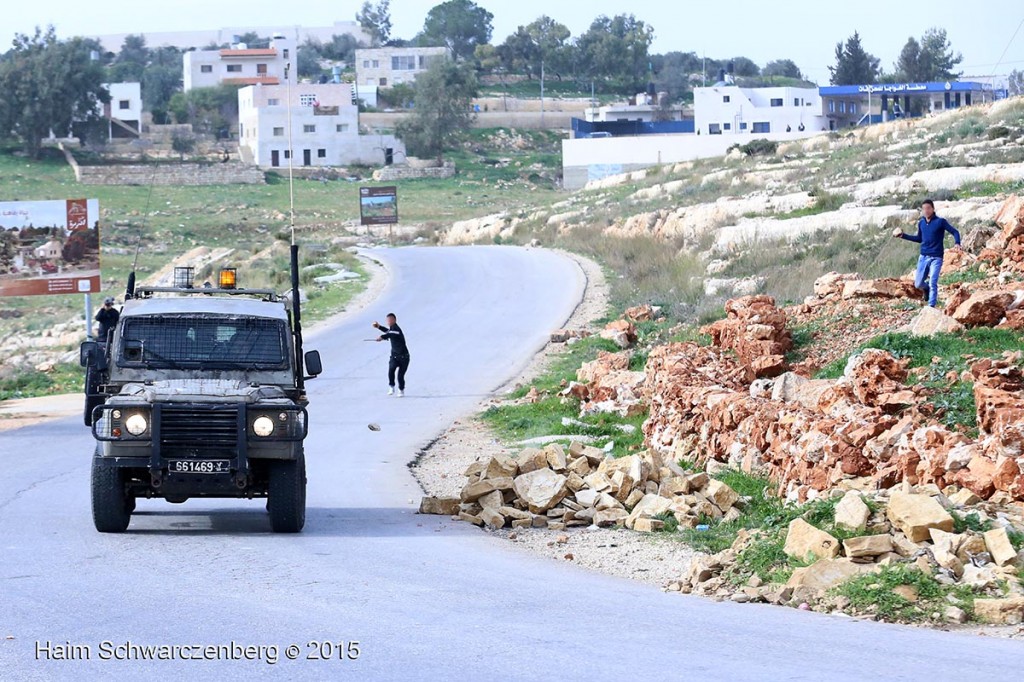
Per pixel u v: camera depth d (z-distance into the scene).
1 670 30.73
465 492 59.75
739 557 43.91
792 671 30.55
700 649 33.00
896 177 185.62
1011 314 72.00
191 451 49.94
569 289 180.62
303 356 57.03
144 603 38.47
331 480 72.06
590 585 43.12
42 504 61.69
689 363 83.62
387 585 41.94
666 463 61.88
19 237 143.88
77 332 188.62
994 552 40.19
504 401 108.75
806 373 79.25
